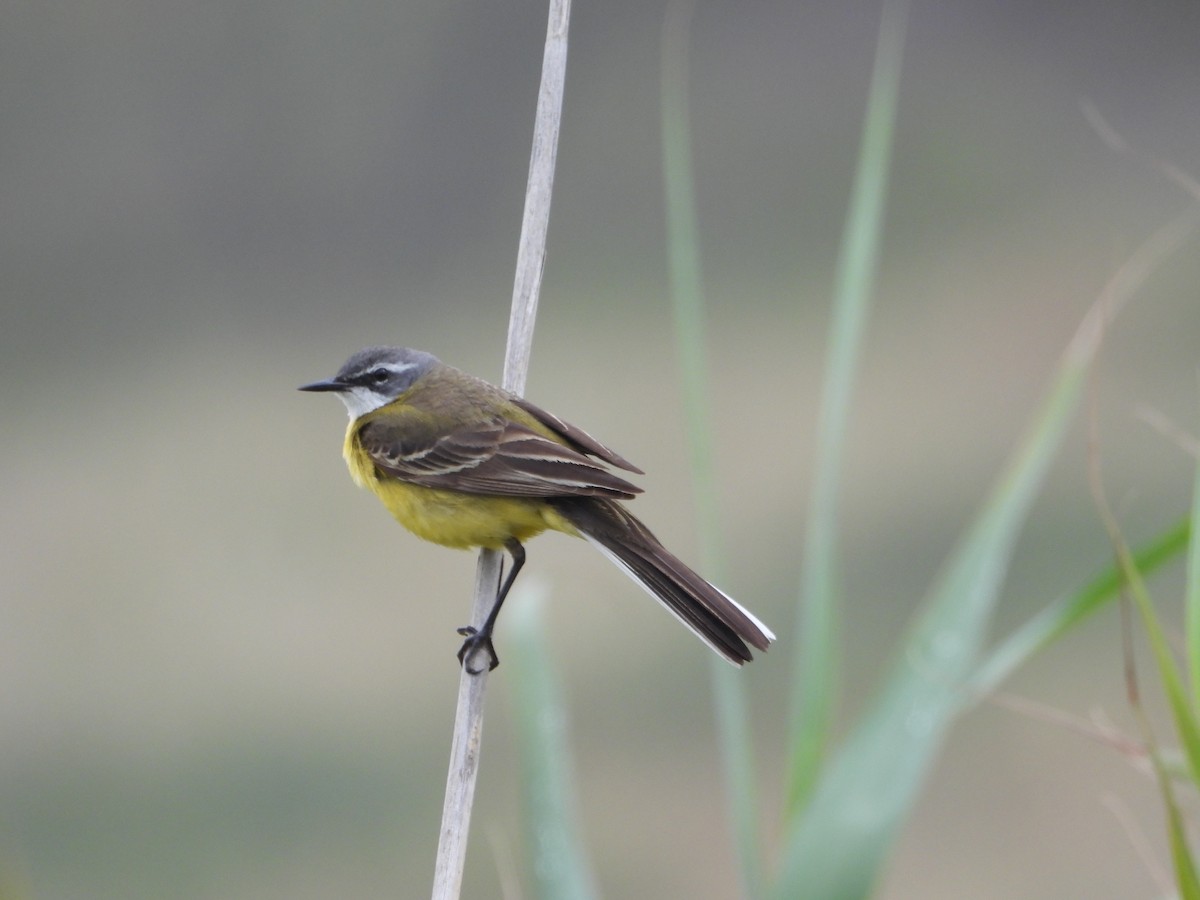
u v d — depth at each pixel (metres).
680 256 7.13
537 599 7.21
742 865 6.58
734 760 6.84
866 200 7.21
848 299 7.13
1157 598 13.89
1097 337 6.62
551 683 7.04
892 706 6.54
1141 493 15.63
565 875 6.67
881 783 6.39
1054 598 14.40
